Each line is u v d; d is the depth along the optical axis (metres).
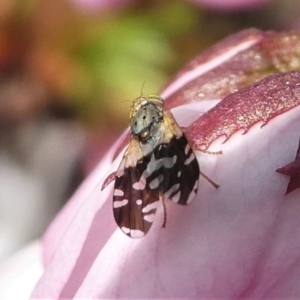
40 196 0.10
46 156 0.10
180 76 0.05
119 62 0.09
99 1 0.09
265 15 0.10
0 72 0.09
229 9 0.09
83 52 0.09
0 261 0.06
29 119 0.10
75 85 0.09
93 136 0.09
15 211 0.10
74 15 0.09
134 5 0.09
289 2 0.10
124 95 0.09
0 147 0.10
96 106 0.09
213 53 0.05
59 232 0.05
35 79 0.09
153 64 0.09
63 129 0.10
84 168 0.10
